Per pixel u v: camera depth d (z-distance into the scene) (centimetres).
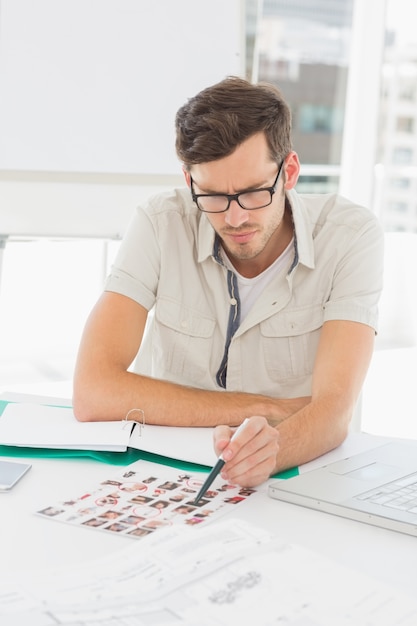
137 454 114
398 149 420
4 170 217
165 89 232
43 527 88
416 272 426
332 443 119
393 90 415
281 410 130
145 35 227
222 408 128
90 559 81
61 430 119
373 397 349
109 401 126
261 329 150
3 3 210
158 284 152
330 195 156
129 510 93
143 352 163
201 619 66
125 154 230
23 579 73
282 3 446
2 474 103
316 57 455
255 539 80
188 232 153
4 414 126
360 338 139
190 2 232
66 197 224
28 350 366
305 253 147
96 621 65
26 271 363
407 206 421
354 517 92
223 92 127
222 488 101
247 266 149
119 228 232
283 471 111
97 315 143
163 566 75
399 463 110
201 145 125
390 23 396
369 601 70
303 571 74
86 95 222
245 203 128
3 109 215
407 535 89
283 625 66
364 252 147
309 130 464
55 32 216
